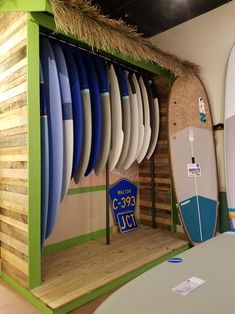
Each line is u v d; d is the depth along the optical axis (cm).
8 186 177
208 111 258
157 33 305
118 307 68
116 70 242
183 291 74
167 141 270
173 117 261
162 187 288
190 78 262
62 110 184
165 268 89
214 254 101
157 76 280
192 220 247
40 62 177
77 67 205
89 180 258
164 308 66
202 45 268
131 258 207
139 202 310
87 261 202
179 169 254
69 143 184
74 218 244
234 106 237
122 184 291
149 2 246
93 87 210
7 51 175
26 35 156
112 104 229
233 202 232
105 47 190
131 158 245
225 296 71
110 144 226
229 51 249
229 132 239
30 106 155
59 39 194
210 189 249
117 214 281
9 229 176
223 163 253
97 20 176
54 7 150
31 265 157
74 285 163
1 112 184
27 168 157
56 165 175
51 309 140
